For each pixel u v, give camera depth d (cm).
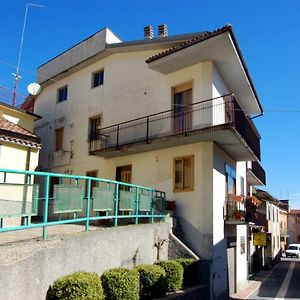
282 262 4491
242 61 1568
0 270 591
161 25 2064
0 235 845
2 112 1775
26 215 703
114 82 1989
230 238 1702
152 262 1178
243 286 1967
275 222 4400
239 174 2084
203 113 1513
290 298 1748
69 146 2197
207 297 1305
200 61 1565
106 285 820
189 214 1488
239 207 1709
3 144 1473
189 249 1390
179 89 1656
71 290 681
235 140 1497
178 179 1564
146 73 1825
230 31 1351
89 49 2123
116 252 955
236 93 1923
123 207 1112
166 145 1593
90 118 2091
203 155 1500
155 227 1229
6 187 677
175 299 1032
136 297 862
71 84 2308
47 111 2462
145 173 1691
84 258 816
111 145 1884
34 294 658
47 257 699
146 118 1739
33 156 1602
